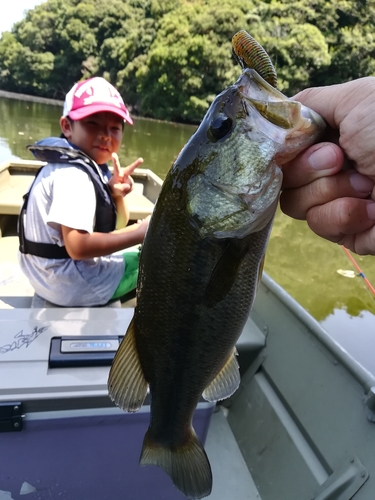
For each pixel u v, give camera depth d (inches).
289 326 69.4
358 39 670.5
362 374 53.7
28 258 68.7
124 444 50.2
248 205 31.6
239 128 31.0
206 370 37.7
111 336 53.1
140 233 67.8
